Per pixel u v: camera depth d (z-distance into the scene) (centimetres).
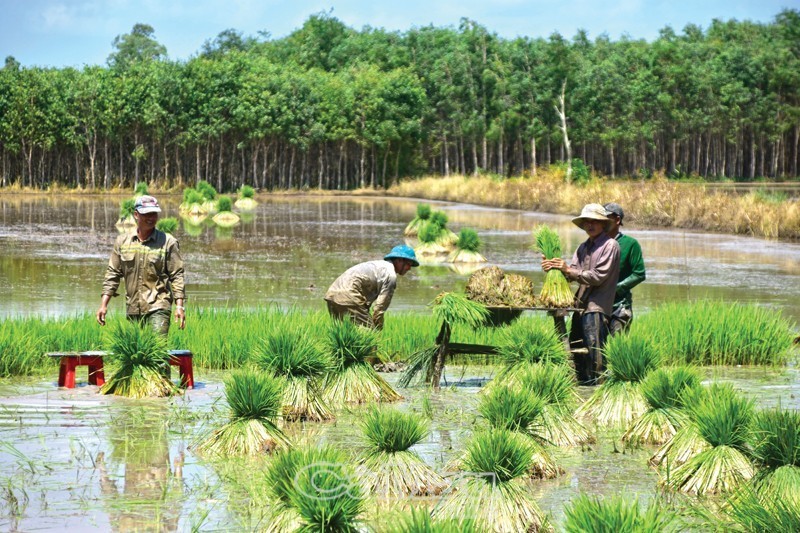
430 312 1541
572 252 2750
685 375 782
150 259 962
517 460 569
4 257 2489
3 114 7738
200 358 1073
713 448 641
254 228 3812
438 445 717
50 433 738
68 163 8144
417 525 419
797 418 592
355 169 9294
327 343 912
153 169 8225
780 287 1920
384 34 10662
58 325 1169
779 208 3378
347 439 737
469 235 2545
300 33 12112
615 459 707
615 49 10912
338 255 2680
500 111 9019
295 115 8319
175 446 706
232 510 552
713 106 9800
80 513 545
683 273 2180
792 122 10112
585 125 9138
